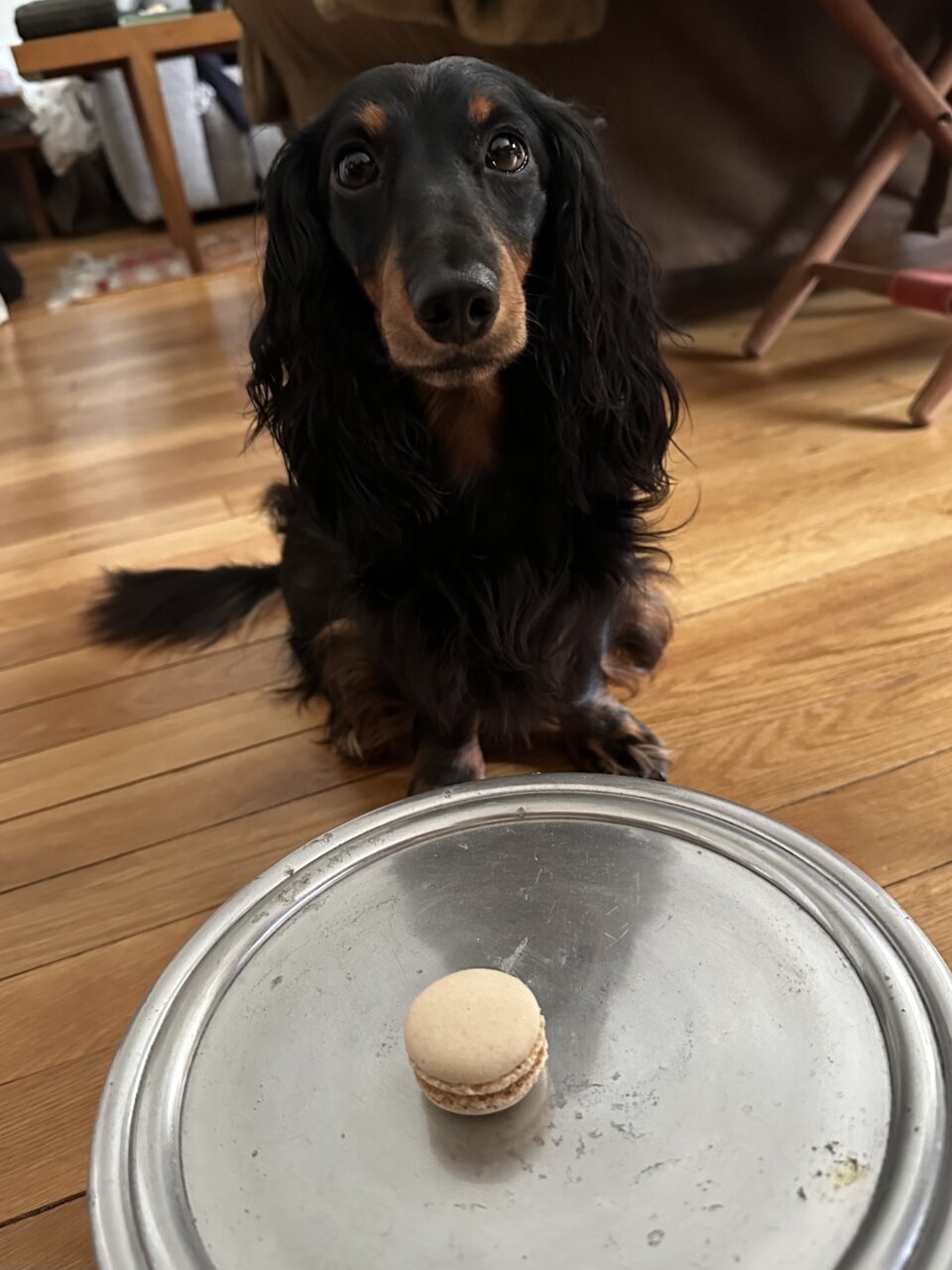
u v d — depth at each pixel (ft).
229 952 1.23
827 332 3.52
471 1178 0.98
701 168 3.31
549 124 1.62
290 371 1.72
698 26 3.02
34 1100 1.36
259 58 4.27
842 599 2.15
